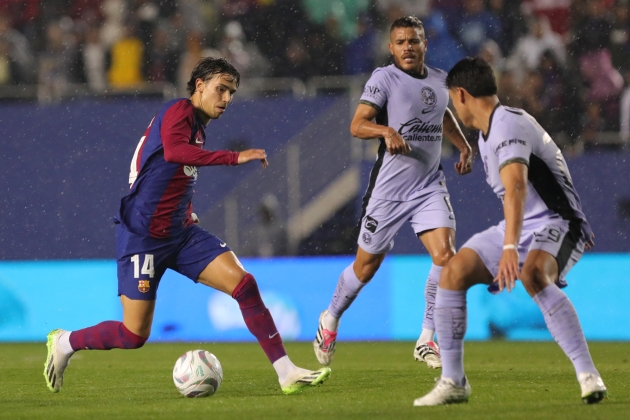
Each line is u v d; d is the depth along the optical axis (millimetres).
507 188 15414
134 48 53594
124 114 48375
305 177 47688
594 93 49219
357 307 41656
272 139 48000
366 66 52531
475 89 16141
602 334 40344
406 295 41375
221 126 48188
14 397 19422
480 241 16328
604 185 44094
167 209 18953
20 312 43156
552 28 50531
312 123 47969
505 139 15703
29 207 47938
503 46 50656
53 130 48281
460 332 16297
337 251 47250
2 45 53656
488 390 19016
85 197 48000
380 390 19609
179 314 42469
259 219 47531
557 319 15867
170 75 53469
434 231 23750
